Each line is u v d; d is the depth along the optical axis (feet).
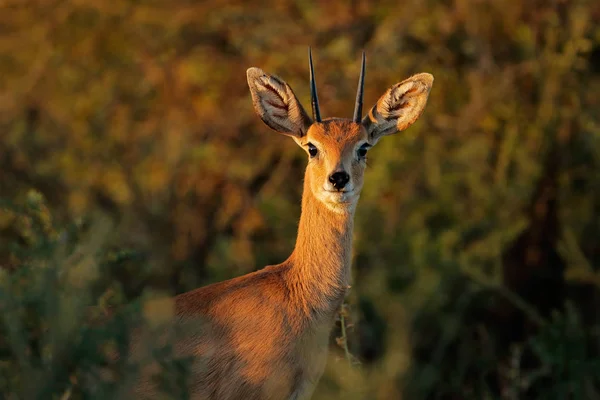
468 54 49.34
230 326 26.63
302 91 49.96
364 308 41.75
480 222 44.86
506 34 50.01
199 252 50.37
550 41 47.78
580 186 47.14
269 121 30.86
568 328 38.24
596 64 51.13
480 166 46.14
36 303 21.65
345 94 50.06
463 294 42.01
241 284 27.71
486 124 47.19
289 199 49.44
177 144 51.75
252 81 30.73
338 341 29.73
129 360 23.48
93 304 26.89
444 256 42.09
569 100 47.29
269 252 47.09
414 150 46.78
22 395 20.54
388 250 44.01
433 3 50.88
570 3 48.14
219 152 50.98
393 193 46.01
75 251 23.48
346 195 28.14
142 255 41.24
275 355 26.63
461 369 40.04
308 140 29.73
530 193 45.14
